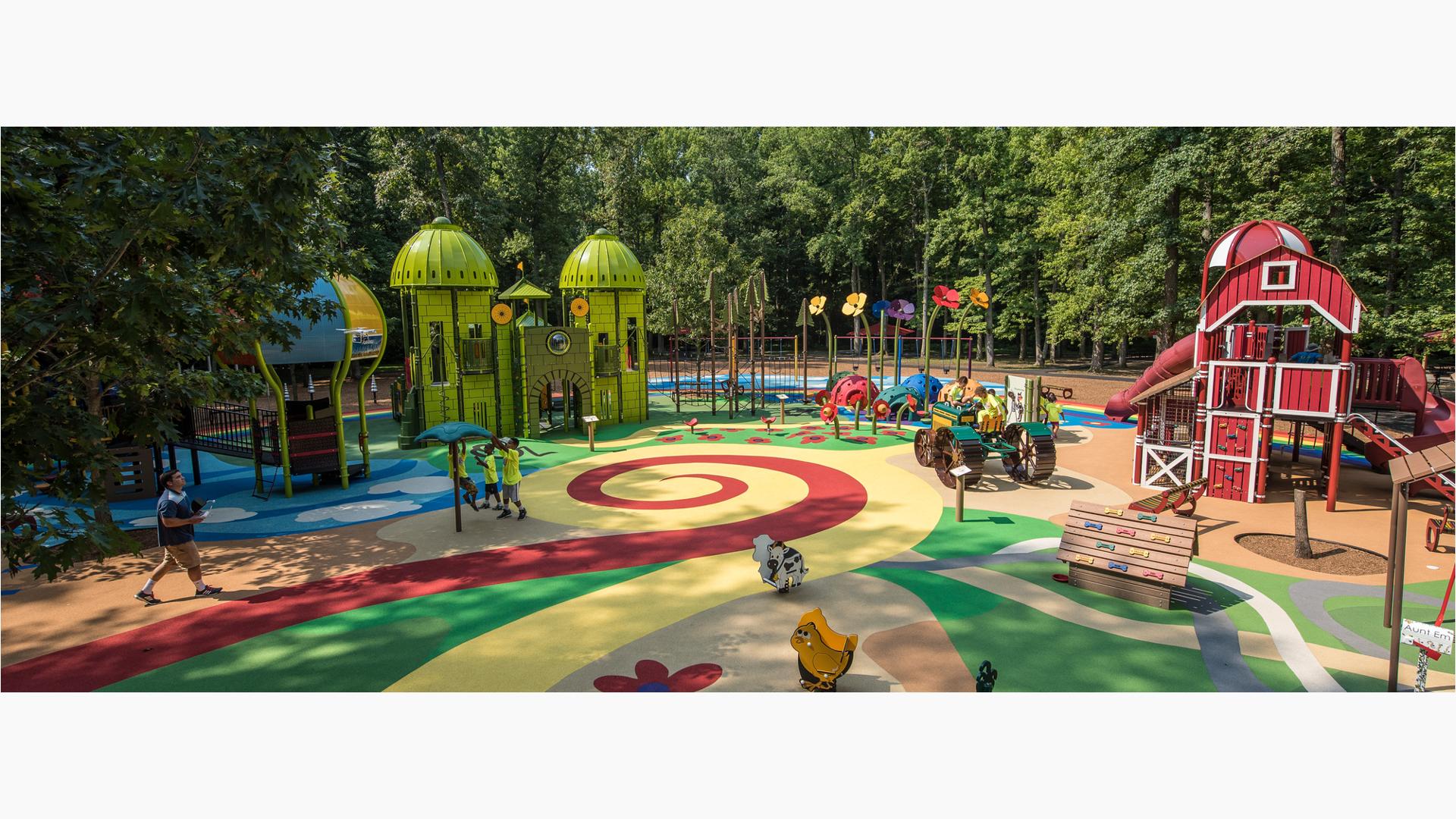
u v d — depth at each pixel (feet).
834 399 95.20
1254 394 51.29
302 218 33.19
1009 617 33.24
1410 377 55.21
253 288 37.68
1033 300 176.24
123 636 32.40
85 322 25.96
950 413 63.41
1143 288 114.62
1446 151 98.84
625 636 31.78
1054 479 60.49
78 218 27.55
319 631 32.76
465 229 133.39
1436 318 90.17
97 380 34.96
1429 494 53.21
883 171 184.44
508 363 84.64
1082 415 97.50
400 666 29.48
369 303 64.08
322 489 59.36
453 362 80.38
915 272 207.92
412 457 73.20
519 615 34.14
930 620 33.01
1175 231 108.68
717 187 227.81
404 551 43.75
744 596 35.99
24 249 25.05
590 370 87.10
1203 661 29.01
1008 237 169.89
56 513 26.66
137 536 46.68
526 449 75.97
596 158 188.14
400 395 96.32
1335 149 97.55
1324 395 48.83
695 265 176.86
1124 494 55.31
